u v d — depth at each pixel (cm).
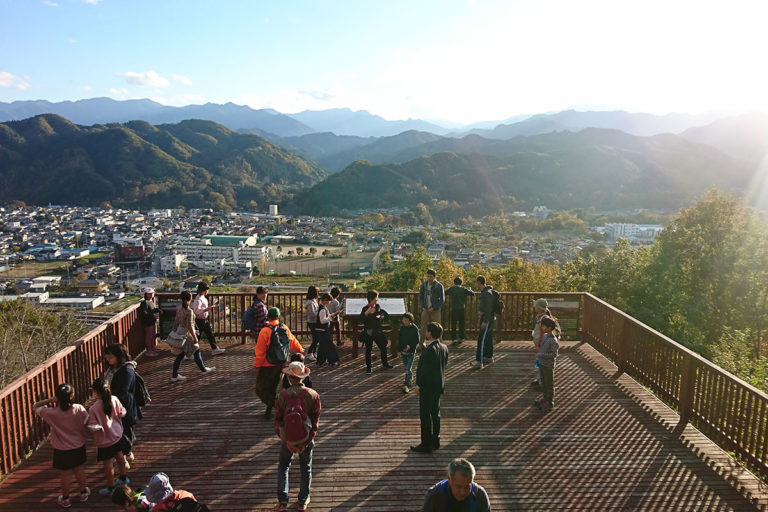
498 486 519
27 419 573
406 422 666
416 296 1059
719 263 2352
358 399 742
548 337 711
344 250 16725
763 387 1120
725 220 2642
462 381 824
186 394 755
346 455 577
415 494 501
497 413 701
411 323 757
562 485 523
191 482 518
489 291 884
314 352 919
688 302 2389
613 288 3097
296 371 464
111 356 527
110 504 479
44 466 550
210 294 1013
